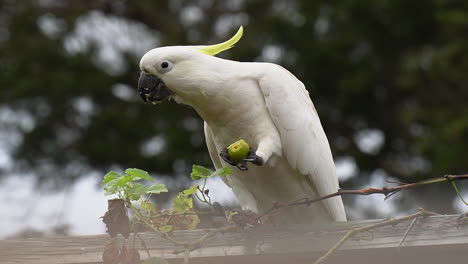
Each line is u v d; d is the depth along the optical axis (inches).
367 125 690.8
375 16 649.0
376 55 669.3
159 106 673.6
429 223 153.7
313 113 224.4
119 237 163.5
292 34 661.3
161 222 165.8
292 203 171.6
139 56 711.7
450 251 151.3
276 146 206.1
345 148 692.1
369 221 158.7
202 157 639.8
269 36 664.4
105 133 673.6
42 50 677.3
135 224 155.8
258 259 159.8
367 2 636.1
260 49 660.1
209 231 162.4
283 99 207.6
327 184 220.5
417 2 631.2
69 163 666.8
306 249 157.3
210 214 169.5
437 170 535.2
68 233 325.1
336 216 225.5
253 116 205.5
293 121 208.2
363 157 668.1
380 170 673.6
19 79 659.4
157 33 767.7
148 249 162.6
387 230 154.9
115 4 753.6
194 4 764.0
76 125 681.6
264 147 202.1
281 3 714.2
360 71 654.5
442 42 631.2
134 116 674.8
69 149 666.8
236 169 215.0
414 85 612.4
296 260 159.3
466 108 590.9
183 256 160.7
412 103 673.6
